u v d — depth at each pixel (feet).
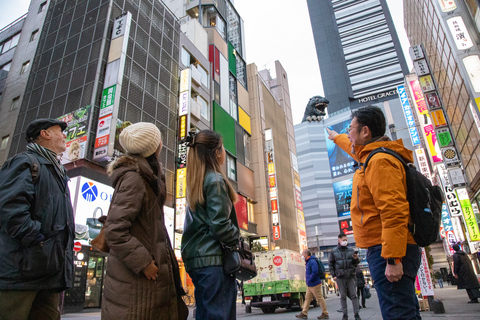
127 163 6.44
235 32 128.16
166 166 63.87
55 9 71.92
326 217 295.07
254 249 88.53
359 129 7.42
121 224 5.54
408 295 5.88
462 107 62.13
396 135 281.54
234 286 6.71
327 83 353.31
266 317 25.99
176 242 59.67
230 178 90.89
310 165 318.04
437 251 238.07
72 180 45.65
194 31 95.20
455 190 59.52
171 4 116.47
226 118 96.89
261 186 104.22
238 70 119.14
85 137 49.01
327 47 369.91
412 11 88.74
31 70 66.33
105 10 60.85
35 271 6.73
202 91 88.74
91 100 51.98
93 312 39.58
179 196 62.95
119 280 5.59
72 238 8.07
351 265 19.31
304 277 36.65
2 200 6.52
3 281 6.49
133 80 59.82
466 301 27.14
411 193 6.12
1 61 76.07
